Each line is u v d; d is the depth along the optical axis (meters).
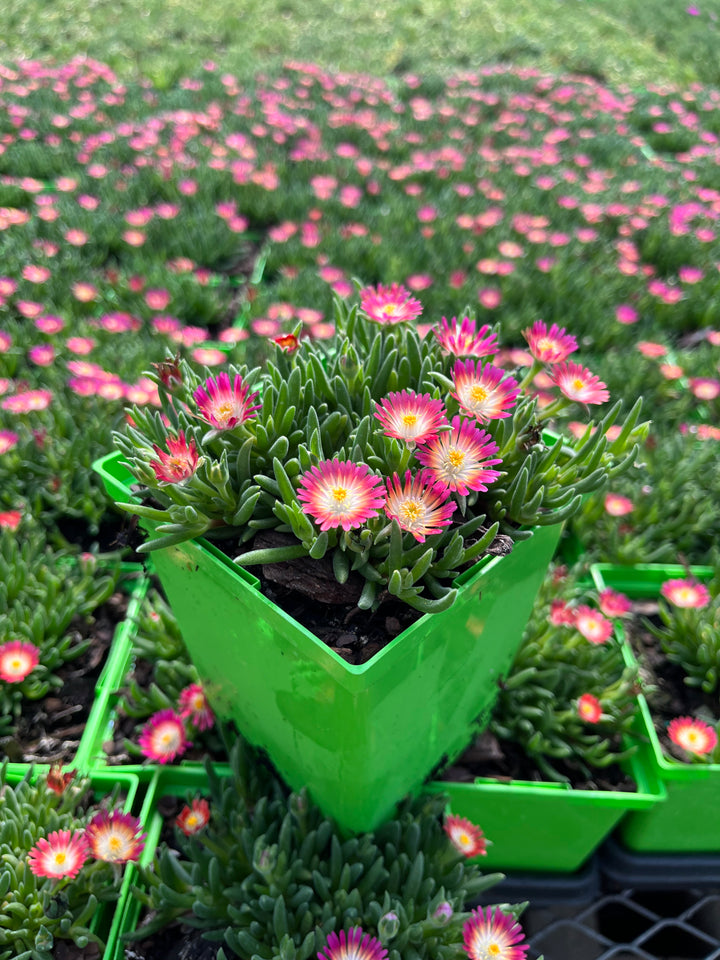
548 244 1.04
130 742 0.47
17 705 0.51
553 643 0.53
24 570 0.55
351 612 0.36
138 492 0.38
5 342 0.77
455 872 0.43
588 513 0.64
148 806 0.46
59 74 1.54
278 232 1.04
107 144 1.25
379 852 0.42
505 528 0.38
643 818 0.49
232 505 0.37
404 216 1.11
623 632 0.56
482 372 0.37
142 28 1.97
